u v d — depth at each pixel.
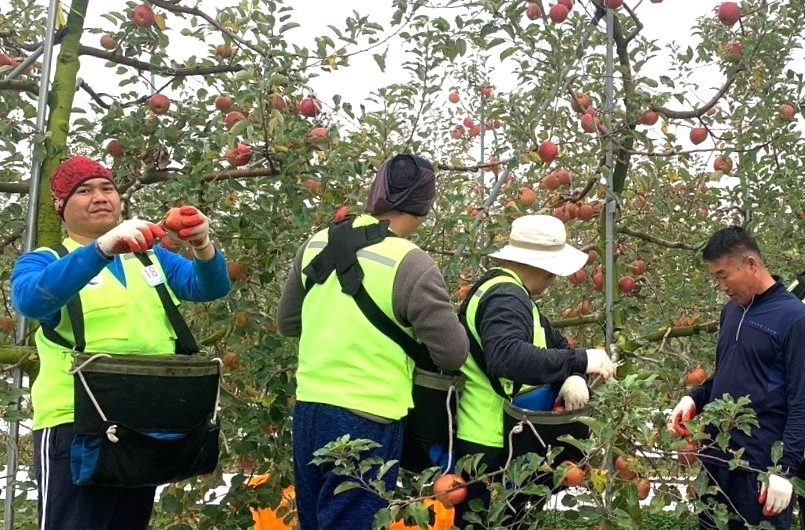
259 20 3.47
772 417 2.71
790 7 3.94
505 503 2.17
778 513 2.57
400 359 2.22
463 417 2.42
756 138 4.07
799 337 2.64
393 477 2.25
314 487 2.29
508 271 2.47
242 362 3.28
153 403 2.14
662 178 4.52
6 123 3.10
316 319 2.28
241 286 3.19
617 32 3.91
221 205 3.35
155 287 2.32
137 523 2.35
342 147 3.37
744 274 2.74
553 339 2.60
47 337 2.21
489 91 4.49
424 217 2.39
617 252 4.17
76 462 2.11
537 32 3.58
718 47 4.04
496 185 3.42
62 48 3.37
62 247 2.27
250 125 3.13
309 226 3.15
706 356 3.97
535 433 2.33
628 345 3.88
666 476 2.55
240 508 3.10
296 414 2.33
